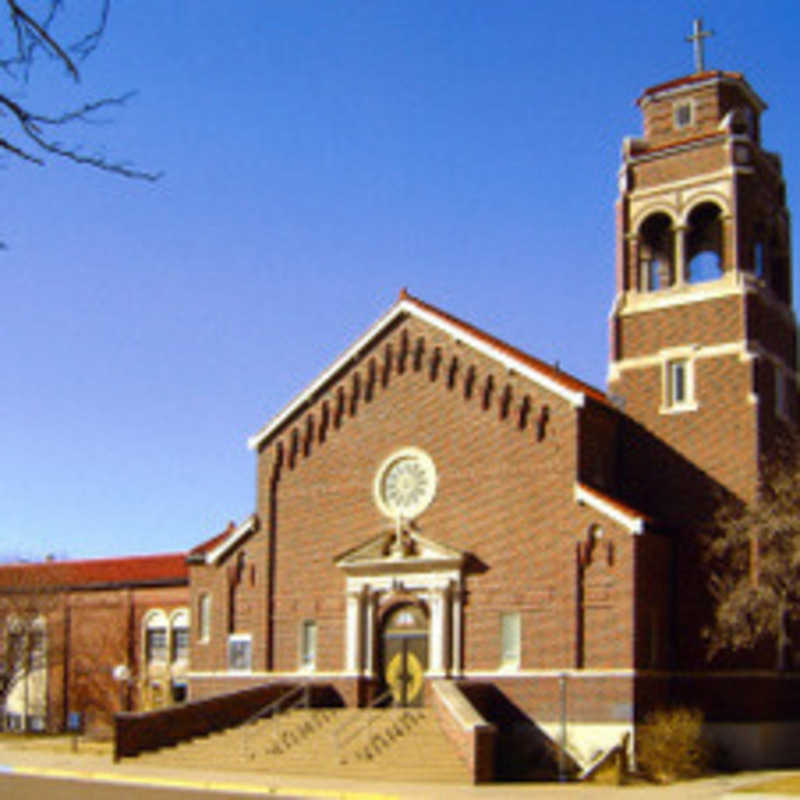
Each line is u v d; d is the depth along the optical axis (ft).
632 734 125.18
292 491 157.99
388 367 153.69
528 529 137.69
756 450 137.59
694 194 150.00
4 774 131.85
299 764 125.70
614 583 130.41
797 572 120.06
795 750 136.15
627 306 151.43
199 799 102.32
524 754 131.34
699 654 135.33
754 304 143.33
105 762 138.72
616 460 146.10
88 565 221.25
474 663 138.10
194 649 161.38
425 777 117.70
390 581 145.38
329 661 149.28
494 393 144.05
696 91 154.92
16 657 209.15
